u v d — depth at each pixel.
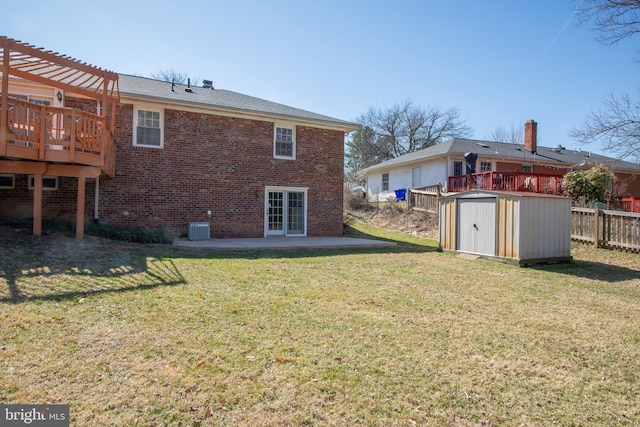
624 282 7.85
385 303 5.55
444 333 4.42
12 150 7.36
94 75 8.69
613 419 2.80
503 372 3.49
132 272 6.52
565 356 3.93
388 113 45.22
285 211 14.10
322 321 4.61
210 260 8.27
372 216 20.25
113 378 3.02
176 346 3.66
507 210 9.70
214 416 2.59
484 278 7.79
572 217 12.27
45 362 3.21
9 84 10.26
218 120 12.78
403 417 2.70
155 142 11.92
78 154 8.22
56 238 8.65
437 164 22.20
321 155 14.69
